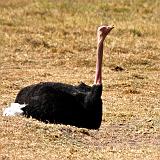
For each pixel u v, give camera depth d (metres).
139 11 98.69
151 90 53.12
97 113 36.50
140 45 74.56
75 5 101.38
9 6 99.19
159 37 81.31
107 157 30.48
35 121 35.12
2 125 33.56
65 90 37.03
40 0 103.69
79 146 32.62
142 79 58.22
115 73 61.16
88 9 99.06
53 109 35.94
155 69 64.19
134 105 46.84
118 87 53.78
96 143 34.38
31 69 61.88
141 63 66.12
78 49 71.75
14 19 88.44
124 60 66.44
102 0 105.00
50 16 92.81
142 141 36.38
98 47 38.12
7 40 73.38
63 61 65.31
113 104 46.88
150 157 31.03
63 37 77.50
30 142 31.69
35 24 85.88
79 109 36.28
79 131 34.97
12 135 32.28
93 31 82.75
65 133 34.06
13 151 30.17
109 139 35.97
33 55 67.94
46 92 36.34
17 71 60.25
